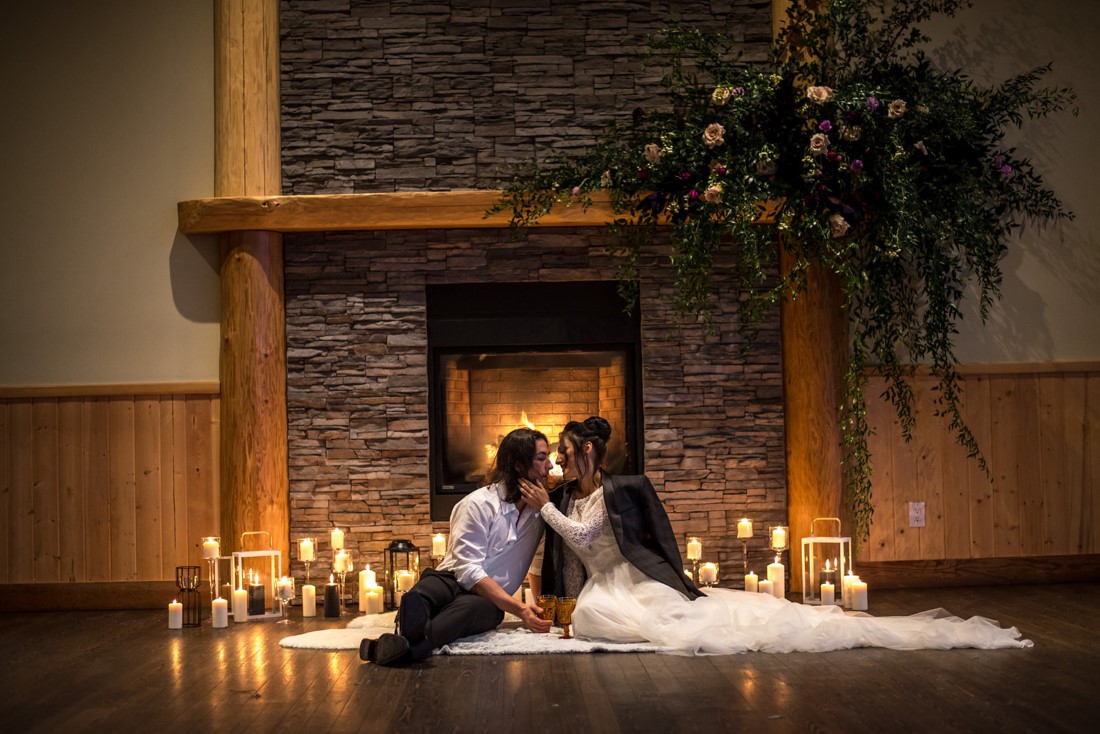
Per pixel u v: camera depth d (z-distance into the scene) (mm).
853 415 5789
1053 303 5969
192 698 3633
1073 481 5961
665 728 3137
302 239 5867
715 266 5895
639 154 5566
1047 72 5977
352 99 5879
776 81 5355
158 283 5832
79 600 5781
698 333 5887
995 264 5598
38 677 4055
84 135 5867
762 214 5695
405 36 5906
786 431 5902
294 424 5844
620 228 5816
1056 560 5938
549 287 5945
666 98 5906
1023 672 3725
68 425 5824
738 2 5949
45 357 5824
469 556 4418
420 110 5883
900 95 5523
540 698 3516
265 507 5699
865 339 5848
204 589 5770
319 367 5848
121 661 4324
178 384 5793
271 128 5820
